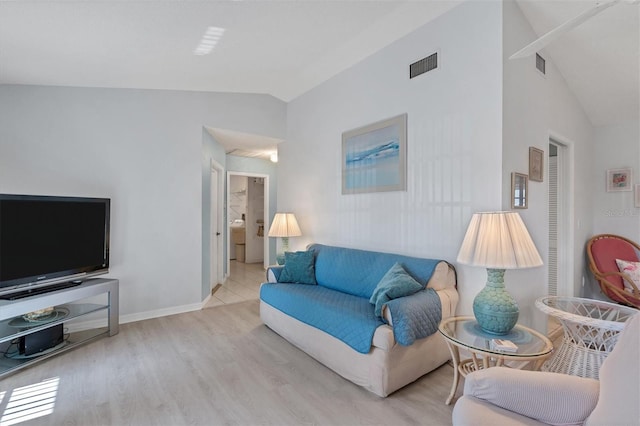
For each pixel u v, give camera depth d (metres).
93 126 3.26
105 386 2.13
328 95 3.89
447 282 2.50
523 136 2.53
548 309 1.86
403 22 2.78
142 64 2.89
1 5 1.85
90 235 2.98
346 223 3.62
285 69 3.57
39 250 2.60
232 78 3.65
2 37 2.19
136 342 2.86
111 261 3.32
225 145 5.07
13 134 2.92
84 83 3.13
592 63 2.99
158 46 2.59
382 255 2.88
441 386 2.13
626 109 3.63
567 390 1.13
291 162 4.58
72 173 3.16
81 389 2.09
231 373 2.31
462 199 2.52
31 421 1.77
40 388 2.10
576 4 2.35
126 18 2.12
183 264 3.77
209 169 4.30
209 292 4.33
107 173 3.32
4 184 2.90
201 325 3.31
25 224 2.51
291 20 2.52
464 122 2.51
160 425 1.74
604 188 4.02
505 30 2.31
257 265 7.20
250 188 7.59
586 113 3.82
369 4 2.46
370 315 2.20
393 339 1.98
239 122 4.22
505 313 1.78
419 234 2.83
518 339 1.76
